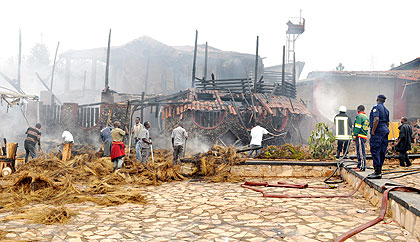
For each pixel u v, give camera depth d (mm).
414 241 3633
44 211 5047
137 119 11312
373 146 6055
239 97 17625
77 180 8391
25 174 6781
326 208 5359
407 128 8672
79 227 4426
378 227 4191
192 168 9625
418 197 4320
